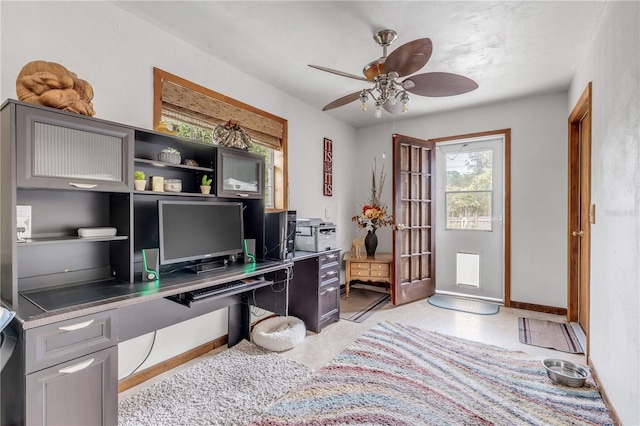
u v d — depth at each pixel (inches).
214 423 65.1
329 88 124.9
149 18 80.0
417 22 80.9
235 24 82.3
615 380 65.1
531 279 136.6
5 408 52.7
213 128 99.4
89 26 71.2
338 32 85.8
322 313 115.4
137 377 79.7
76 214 68.8
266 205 126.3
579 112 107.1
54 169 56.4
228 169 90.4
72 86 59.4
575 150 120.0
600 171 78.4
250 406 70.4
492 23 81.3
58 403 48.8
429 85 75.7
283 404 70.7
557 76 114.2
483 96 134.2
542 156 133.7
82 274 70.1
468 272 159.9
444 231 166.4
